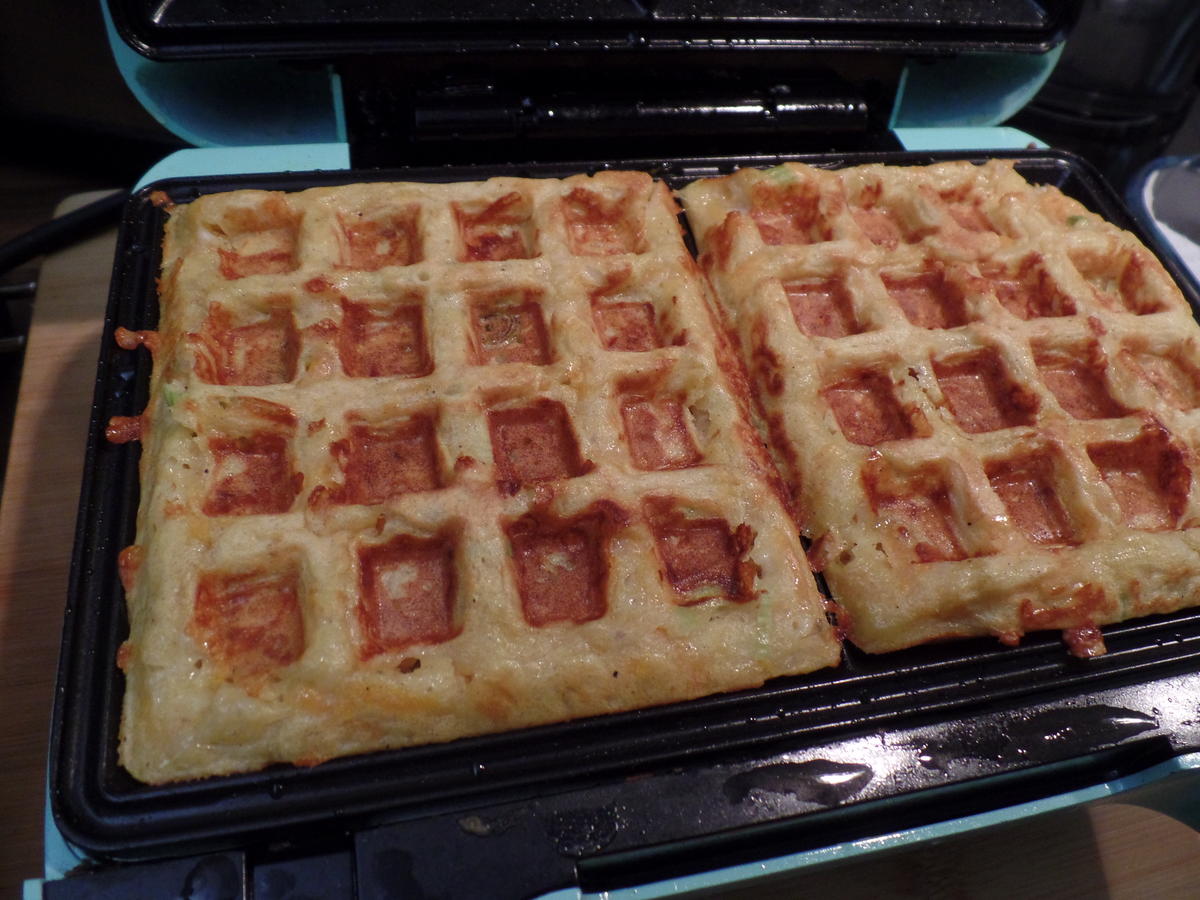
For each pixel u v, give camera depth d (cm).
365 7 20
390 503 15
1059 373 19
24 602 20
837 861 14
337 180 20
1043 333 19
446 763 13
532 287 18
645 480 16
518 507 15
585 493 15
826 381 18
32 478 22
